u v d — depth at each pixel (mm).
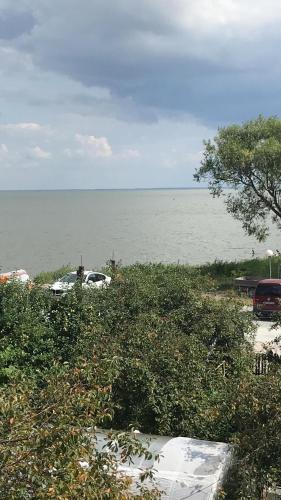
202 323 12852
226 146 34938
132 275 15578
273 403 7504
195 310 13438
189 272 18719
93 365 5914
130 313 13664
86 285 14312
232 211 37281
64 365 7527
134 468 6973
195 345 10742
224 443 8039
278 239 75125
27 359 12344
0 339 12406
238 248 65000
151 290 14484
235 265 36656
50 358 12219
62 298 13242
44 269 47688
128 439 5051
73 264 51219
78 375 5723
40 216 149250
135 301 13805
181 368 9797
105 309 13469
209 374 10453
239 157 34281
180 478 6840
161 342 10422
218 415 8250
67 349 12320
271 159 34031
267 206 36375
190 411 9406
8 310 12805
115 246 68812
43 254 60312
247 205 36969
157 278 16391
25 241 76625
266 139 36438
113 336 11531
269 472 7109
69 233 91000
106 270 22484
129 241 75688
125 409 9484
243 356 12320
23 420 4578
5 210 188125
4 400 4848
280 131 36594
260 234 37500
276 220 38125
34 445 4277
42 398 5164
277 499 7207
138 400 9516
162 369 9742
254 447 7387
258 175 35500
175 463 7188
